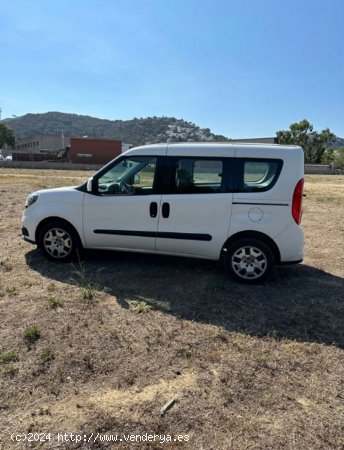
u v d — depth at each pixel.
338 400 3.07
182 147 5.46
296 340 4.01
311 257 7.20
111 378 3.24
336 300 5.09
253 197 5.23
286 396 3.10
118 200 5.65
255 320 4.43
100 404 2.92
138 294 5.02
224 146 5.37
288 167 5.18
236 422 2.78
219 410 2.90
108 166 5.71
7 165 52.38
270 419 2.83
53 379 3.19
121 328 4.09
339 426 2.78
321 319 4.52
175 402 2.97
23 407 2.86
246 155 5.28
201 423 2.76
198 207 5.37
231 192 5.29
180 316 4.43
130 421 2.75
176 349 3.73
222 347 3.80
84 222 5.84
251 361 3.58
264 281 5.50
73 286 5.20
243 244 5.36
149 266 6.14
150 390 3.10
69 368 3.34
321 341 4.00
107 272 5.80
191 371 3.38
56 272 5.73
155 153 5.53
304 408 2.96
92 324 4.14
